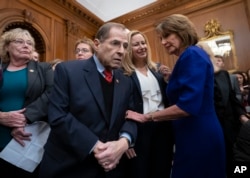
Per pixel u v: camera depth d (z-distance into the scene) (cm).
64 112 118
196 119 135
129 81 151
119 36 130
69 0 608
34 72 182
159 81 192
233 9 566
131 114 146
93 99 123
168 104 188
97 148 112
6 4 465
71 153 116
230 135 192
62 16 607
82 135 113
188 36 147
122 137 128
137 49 192
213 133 132
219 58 307
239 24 553
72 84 122
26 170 158
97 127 121
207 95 136
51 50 554
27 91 171
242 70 530
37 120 162
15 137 156
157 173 169
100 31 134
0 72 164
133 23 714
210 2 596
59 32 591
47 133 168
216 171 131
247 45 536
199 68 129
